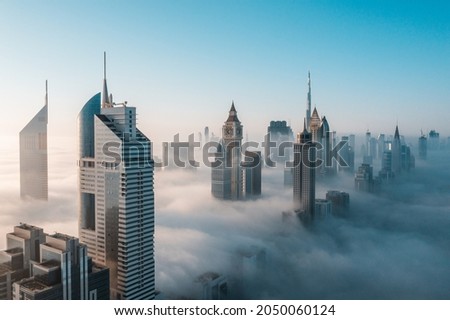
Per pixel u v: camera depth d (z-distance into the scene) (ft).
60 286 399.85
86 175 574.56
